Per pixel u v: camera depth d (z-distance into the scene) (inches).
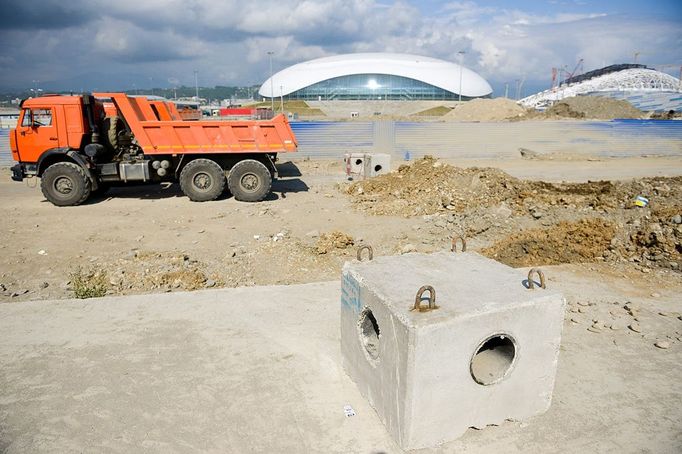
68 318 175.6
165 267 268.1
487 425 119.0
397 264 139.5
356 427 119.3
